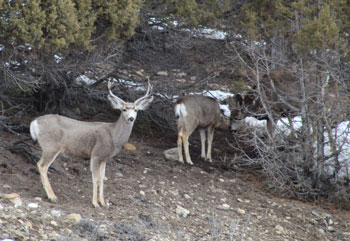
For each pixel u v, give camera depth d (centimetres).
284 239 2227
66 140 2105
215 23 3167
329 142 2733
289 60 2873
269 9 2981
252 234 2198
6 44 2397
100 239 1798
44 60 2689
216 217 2309
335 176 2794
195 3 3066
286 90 2933
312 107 2739
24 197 2088
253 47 2822
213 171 2953
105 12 2564
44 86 3219
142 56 3388
